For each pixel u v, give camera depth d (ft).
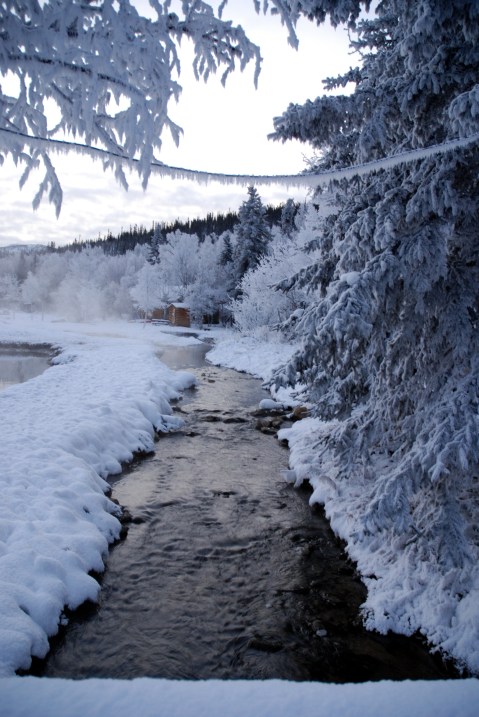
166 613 18.53
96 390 51.19
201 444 40.04
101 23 6.15
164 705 7.59
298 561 22.34
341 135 20.11
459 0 14.69
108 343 128.98
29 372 85.05
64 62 6.18
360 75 23.45
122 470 33.42
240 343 104.73
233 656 16.34
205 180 7.71
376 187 19.70
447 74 16.61
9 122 6.59
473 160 17.08
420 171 17.30
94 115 6.79
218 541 24.17
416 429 19.93
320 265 25.63
